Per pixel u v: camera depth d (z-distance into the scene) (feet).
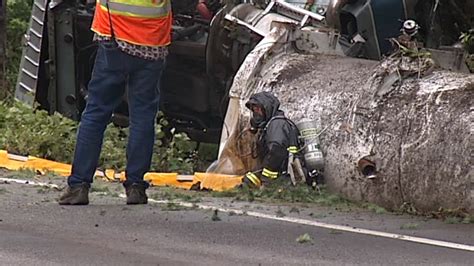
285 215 88.94
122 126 157.17
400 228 84.12
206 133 161.17
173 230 78.18
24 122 151.84
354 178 105.81
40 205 89.35
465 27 148.66
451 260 68.90
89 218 83.05
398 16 138.92
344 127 108.58
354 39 136.87
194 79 155.74
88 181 91.45
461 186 94.63
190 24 154.61
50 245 70.59
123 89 93.61
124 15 90.84
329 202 101.71
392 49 137.08
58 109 167.84
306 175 109.40
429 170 97.66
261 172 111.34
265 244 73.20
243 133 119.96
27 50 167.84
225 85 149.38
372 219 89.97
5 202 90.53
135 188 92.58
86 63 165.27
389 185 101.71
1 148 142.10
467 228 85.25
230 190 107.65
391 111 103.96
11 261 65.36
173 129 153.69
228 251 70.03
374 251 71.61
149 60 92.17
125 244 71.92
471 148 95.04
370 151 104.27
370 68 114.73
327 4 142.31
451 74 104.83
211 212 88.33
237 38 142.10
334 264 66.39
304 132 110.73
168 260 66.28
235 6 147.02
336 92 112.98
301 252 70.33
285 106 116.47
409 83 104.94
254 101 112.98
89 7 161.07
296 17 142.00
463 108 98.32
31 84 166.81
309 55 126.31
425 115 100.53
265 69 124.98
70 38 163.12
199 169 153.17
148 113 92.94
